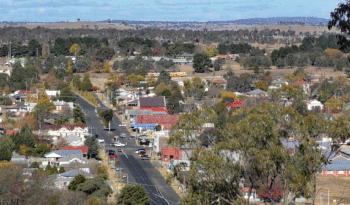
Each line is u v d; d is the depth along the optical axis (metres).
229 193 15.48
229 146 15.55
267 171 15.74
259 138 15.62
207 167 15.11
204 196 15.35
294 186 15.47
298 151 15.84
